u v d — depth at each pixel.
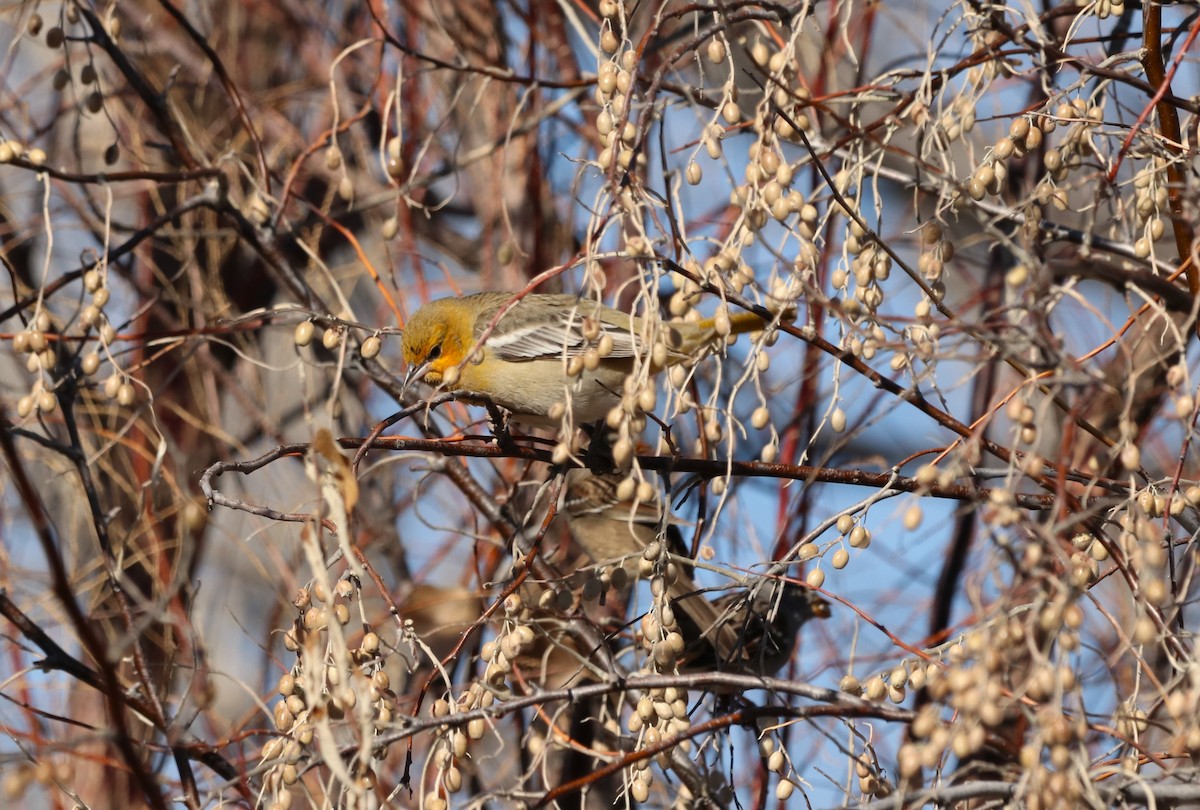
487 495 11.38
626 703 10.98
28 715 11.49
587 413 10.50
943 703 6.41
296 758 7.27
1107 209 9.51
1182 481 7.96
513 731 12.70
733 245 7.90
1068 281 6.98
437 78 15.59
